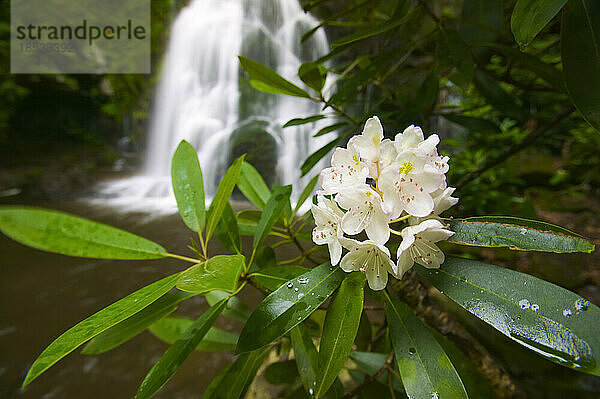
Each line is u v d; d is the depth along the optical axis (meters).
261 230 0.47
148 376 0.36
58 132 5.45
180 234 2.45
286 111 4.73
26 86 5.04
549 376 0.81
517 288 0.33
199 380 1.15
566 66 0.43
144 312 0.42
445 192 0.39
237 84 4.85
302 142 4.29
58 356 0.30
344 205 0.37
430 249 0.37
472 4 0.73
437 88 0.71
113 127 6.14
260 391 0.84
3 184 3.72
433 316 0.53
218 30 5.17
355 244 0.37
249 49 4.98
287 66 5.05
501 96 0.80
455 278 0.36
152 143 5.63
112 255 0.36
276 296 0.37
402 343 0.36
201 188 0.46
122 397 1.13
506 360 0.85
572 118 1.12
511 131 1.29
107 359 1.29
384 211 0.36
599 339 0.30
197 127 4.83
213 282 0.34
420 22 0.87
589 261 1.08
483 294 0.34
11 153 4.76
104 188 4.00
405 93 1.07
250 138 4.11
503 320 0.32
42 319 1.54
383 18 0.97
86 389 1.16
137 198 3.79
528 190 1.77
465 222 0.38
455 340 0.55
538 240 0.34
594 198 1.67
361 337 0.65
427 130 0.96
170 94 5.46
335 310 0.35
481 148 1.38
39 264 2.04
